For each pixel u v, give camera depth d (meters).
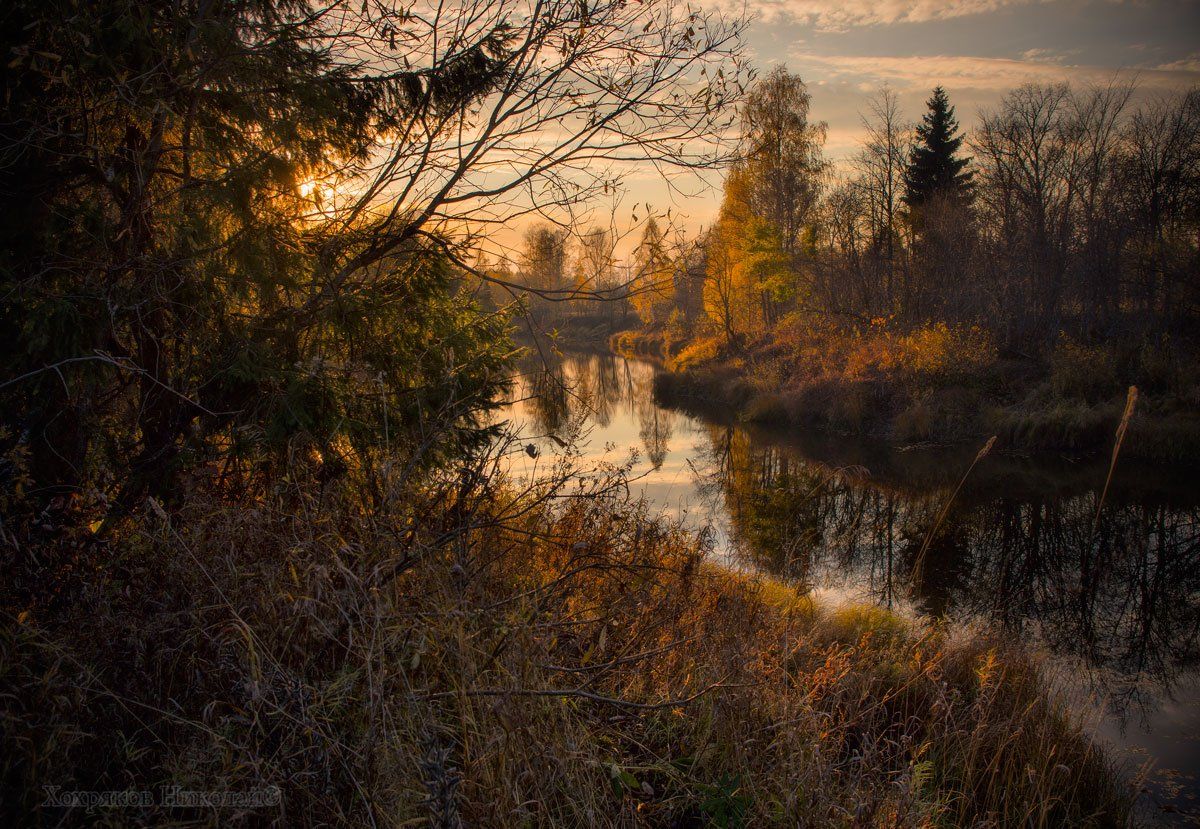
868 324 26.66
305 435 3.19
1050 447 16.97
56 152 3.39
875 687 4.11
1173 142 23.28
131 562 2.34
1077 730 4.73
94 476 3.65
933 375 20.66
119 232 3.71
